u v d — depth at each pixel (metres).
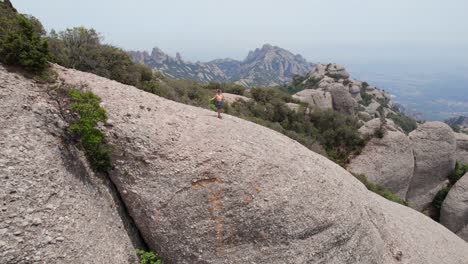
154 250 13.62
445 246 23.88
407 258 19.09
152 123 14.62
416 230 23.78
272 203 13.68
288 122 51.38
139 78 28.69
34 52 13.84
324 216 14.65
